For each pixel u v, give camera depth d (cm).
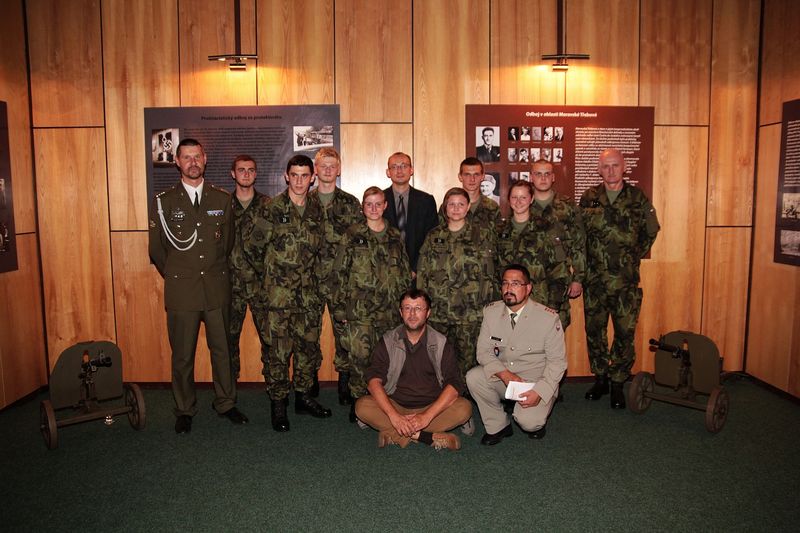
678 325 471
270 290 362
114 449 330
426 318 333
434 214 407
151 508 262
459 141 447
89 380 350
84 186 445
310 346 383
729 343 476
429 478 291
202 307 355
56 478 293
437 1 441
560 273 387
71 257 450
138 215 446
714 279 472
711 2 456
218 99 440
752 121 466
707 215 470
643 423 368
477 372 335
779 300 430
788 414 385
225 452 325
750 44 461
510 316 339
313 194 381
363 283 365
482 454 320
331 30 438
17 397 417
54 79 439
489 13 443
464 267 365
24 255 428
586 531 242
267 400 423
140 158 443
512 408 334
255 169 411
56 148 443
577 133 453
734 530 242
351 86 441
